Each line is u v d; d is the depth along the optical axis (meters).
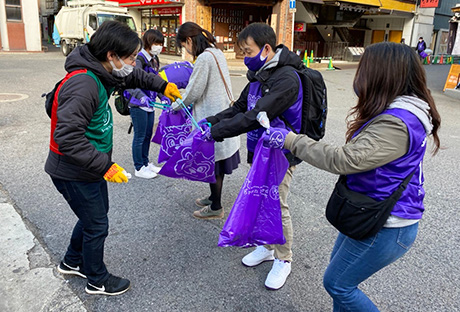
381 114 1.63
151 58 4.21
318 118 2.53
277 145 1.89
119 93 2.97
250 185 2.30
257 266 2.94
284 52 2.41
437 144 1.79
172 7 18.73
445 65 23.81
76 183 2.21
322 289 2.69
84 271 2.50
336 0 18.36
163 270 2.84
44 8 35.03
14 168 4.67
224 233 2.31
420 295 2.64
